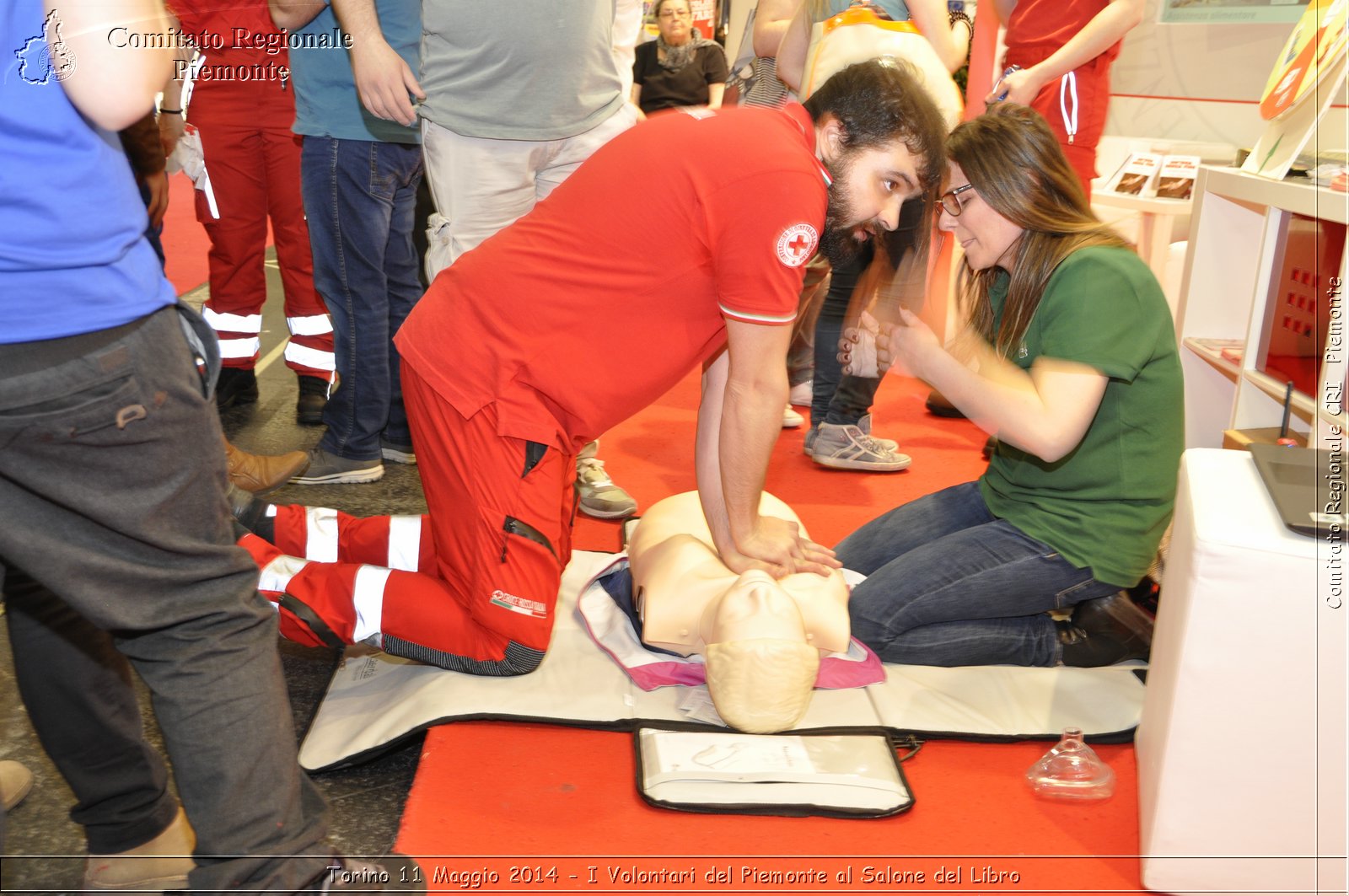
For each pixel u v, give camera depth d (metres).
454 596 1.96
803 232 1.65
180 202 7.80
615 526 2.88
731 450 1.88
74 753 1.43
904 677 2.11
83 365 1.11
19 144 1.04
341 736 1.90
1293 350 2.65
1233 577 1.48
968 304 2.21
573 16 2.46
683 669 2.04
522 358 1.83
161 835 1.53
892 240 1.95
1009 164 1.93
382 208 2.81
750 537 2.03
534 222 1.86
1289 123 2.79
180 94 2.74
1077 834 1.73
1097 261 1.92
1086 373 1.91
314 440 3.44
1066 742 1.86
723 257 1.70
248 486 2.84
